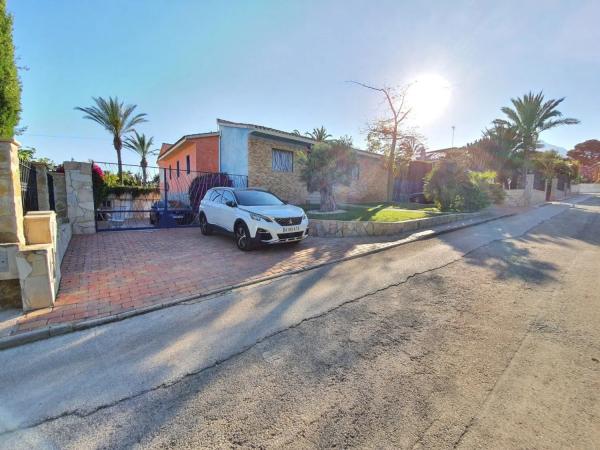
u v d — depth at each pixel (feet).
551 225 36.60
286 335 10.66
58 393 7.66
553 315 12.27
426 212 40.11
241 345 9.99
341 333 10.80
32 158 35.83
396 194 69.21
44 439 6.25
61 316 11.77
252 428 6.55
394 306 13.17
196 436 6.33
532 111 71.46
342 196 58.44
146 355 9.40
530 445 6.10
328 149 38.50
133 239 28.12
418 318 12.01
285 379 8.23
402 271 18.24
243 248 23.38
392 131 54.75
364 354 9.47
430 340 10.34
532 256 21.65
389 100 53.83
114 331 10.97
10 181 12.01
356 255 21.83
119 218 44.37
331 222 29.89
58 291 14.49
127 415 6.91
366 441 6.21
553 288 15.37
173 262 20.03
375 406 7.22
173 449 6.00
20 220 12.71
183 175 53.52
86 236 29.35
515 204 65.05
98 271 17.85
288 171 48.80
